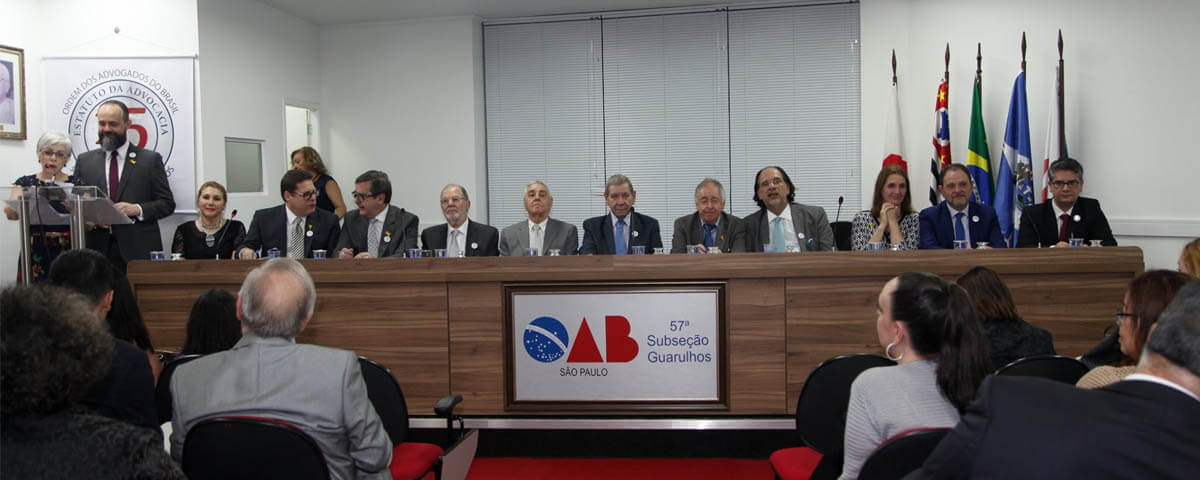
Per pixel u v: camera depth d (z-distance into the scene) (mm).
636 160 6984
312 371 1771
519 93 7137
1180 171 4945
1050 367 2086
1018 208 5344
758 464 3316
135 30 5516
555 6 6730
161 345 3469
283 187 4215
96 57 5488
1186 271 2324
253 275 1834
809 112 6672
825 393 2279
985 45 5734
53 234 4762
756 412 3176
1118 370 1715
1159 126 5016
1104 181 5230
